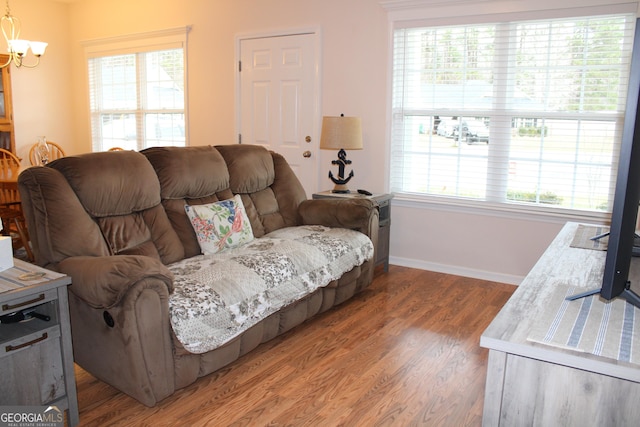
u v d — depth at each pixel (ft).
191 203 9.78
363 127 13.99
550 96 11.59
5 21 18.42
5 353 5.65
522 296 5.30
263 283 8.10
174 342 6.80
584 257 6.96
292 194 11.98
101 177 8.05
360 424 6.59
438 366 8.20
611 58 10.83
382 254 13.10
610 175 11.16
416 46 13.01
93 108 20.22
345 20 13.87
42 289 5.84
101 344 6.99
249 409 6.92
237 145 11.41
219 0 16.14
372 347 8.89
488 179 12.56
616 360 3.86
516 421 4.31
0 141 18.45
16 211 13.30
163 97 18.17
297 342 9.07
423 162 13.42
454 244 13.19
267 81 15.55
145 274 6.43
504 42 11.89
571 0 10.90
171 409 6.89
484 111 12.38
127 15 18.47
